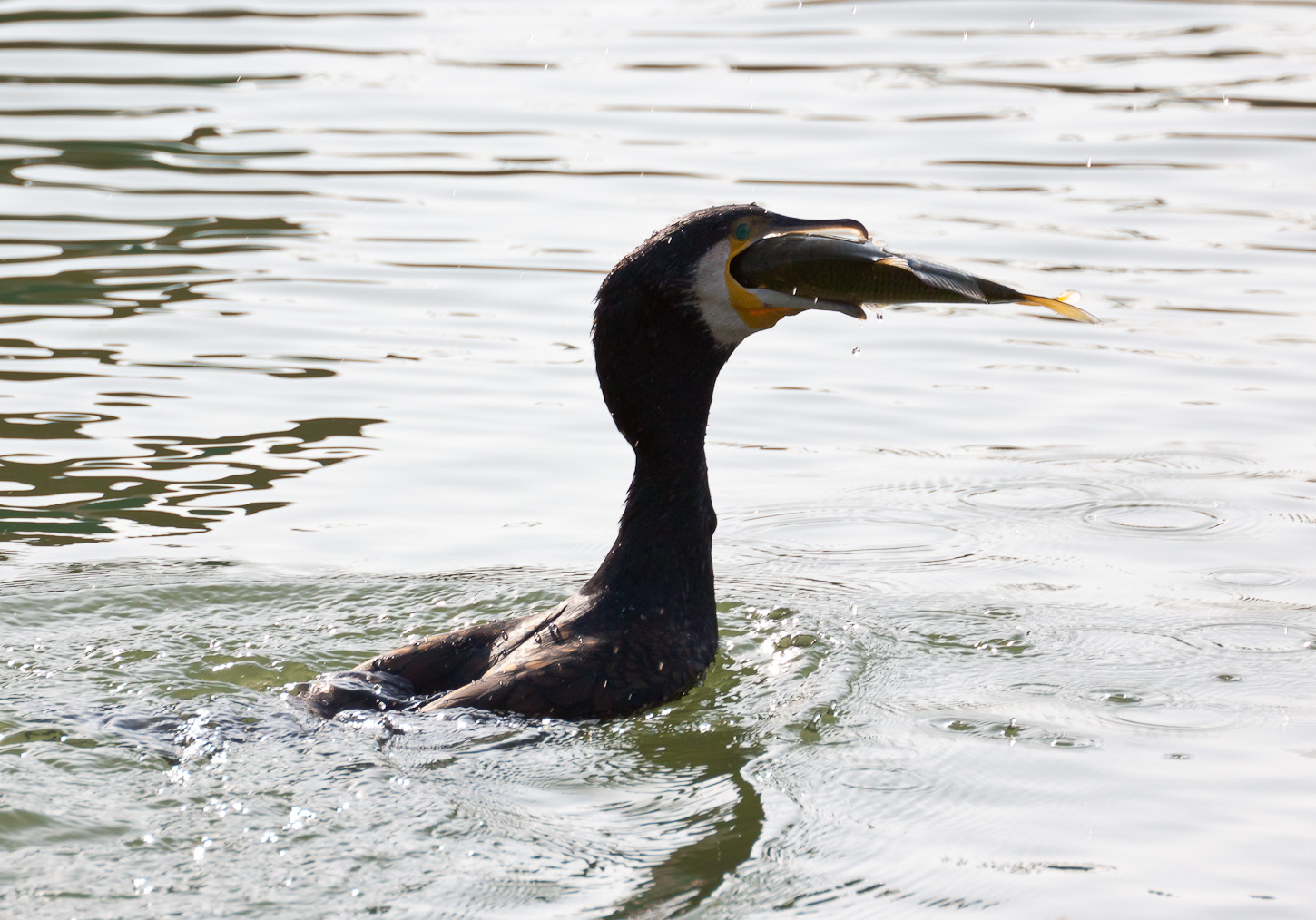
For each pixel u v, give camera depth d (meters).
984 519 11.75
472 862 6.57
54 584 10.17
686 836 6.89
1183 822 7.11
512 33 27.30
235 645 9.38
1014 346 15.79
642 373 8.80
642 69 24.98
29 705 8.16
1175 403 14.01
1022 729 8.12
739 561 11.05
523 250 17.78
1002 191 19.39
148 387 14.16
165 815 6.84
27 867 6.36
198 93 23.59
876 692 8.66
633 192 19.38
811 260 8.46
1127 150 20.95
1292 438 13.16
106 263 17.30
